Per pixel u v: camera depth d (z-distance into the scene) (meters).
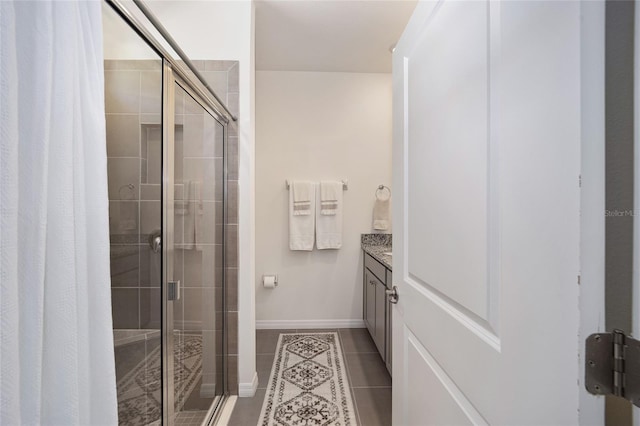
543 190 0.45
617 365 0.36
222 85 2.02
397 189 1.22
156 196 1.24
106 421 0.60
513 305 0.52
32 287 0.47
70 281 0.52
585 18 0.38
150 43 1.16
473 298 0.66
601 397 0.37
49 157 0.51
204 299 1.68
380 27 2.41
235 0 2.03
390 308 2.08
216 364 1.85
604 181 0.37
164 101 1.26
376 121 3.18
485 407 0.61
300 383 2.13
